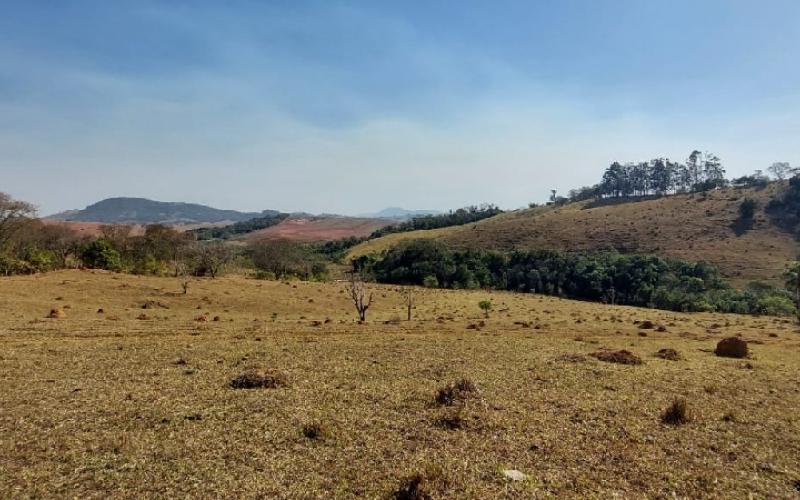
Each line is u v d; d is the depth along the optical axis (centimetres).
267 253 11275
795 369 2802
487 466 1245
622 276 10412
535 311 6931
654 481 1195
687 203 17400
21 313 4231
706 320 6625
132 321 4131
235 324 4225
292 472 1188
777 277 11538
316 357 2661
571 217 18375
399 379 2178
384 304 7106
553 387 2103
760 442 1502
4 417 1529
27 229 8419
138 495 1057
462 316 6012
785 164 18175
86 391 1842
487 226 19088
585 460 1310
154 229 10438
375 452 1323
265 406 1706
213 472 1177
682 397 2005
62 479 1123
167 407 1667
